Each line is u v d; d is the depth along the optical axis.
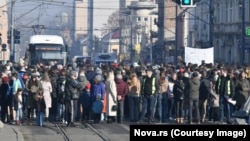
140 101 50.75
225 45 128.00
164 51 169.38
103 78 54.38
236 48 121.25
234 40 122.88
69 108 48.03
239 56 119.50
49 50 98.00
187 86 48.91
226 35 127.75
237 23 120.81
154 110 50.31
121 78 50.72
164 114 50.91
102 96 49.97
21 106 50.09
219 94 49.88
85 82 50.34
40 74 60.06
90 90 50.72
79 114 50.91
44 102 48.81
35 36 99.25
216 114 50.38
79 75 50.78
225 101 49.59
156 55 175.62
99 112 49.91
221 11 131.50
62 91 49.97
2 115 50.44
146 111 50.62
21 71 58.12
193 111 50.41
